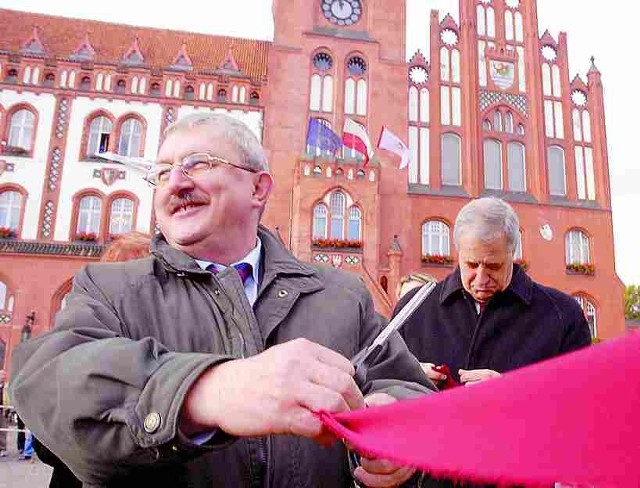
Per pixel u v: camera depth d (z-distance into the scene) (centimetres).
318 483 166
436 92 2611
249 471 157
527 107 2667
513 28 2739
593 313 2478
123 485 136
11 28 2677
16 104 2388
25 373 126
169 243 199
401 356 199
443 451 86
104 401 113
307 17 2570
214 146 193
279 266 196
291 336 181
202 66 2700
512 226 317
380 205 2395
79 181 2348
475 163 2531
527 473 78
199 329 171
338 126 2480
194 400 109
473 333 337
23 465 1104
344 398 105
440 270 2373
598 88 2722
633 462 74
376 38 2612
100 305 162
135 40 2641
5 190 2312
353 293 205
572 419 78
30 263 2195
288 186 2356
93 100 2430
